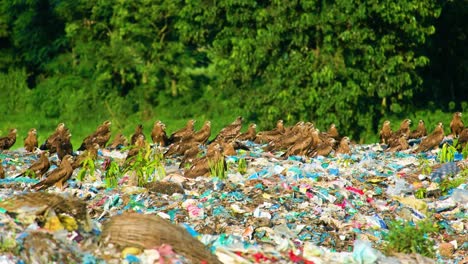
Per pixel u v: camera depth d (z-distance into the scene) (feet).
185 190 219.20
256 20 531.91
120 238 153.48
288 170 246.68
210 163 239.71
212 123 589.32
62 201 159.33
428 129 544.21
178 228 155.74
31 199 160.35
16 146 506.89
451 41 630.33
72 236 154.81
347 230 196.95
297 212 203.92
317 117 528.63
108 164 261.03
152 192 215.72
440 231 205.26
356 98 510.58
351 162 288.10
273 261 159.02
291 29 520.01
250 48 526.57
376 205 217.97
